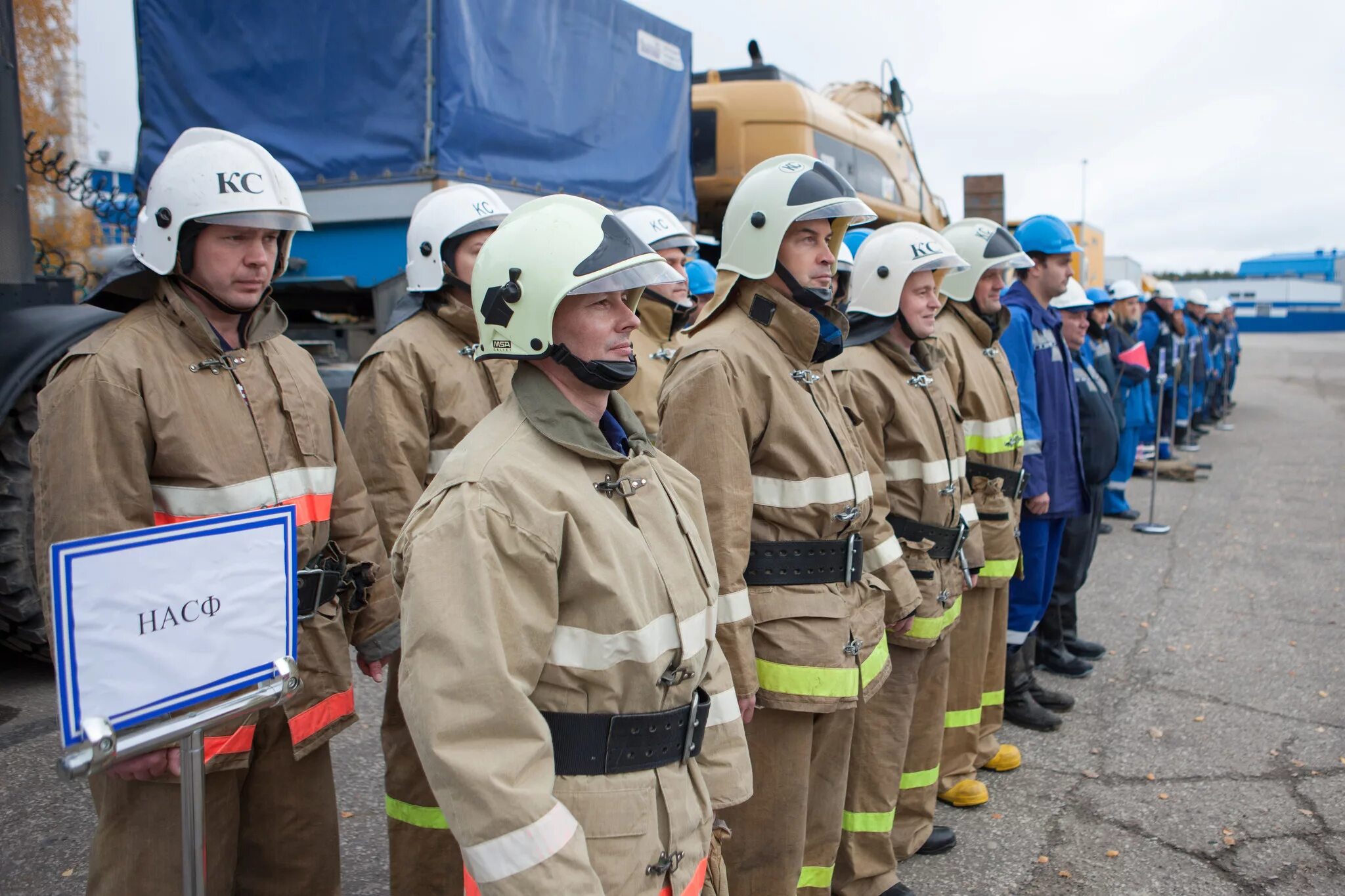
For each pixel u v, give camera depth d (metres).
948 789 3.99
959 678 3.95
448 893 2.81
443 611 1.57
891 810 3.23
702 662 1.87
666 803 1.76
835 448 2.69
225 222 2.24
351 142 5.65
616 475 1.82
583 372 1.75
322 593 2.45
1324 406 19.83
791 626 2.61
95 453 2.10
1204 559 7.90
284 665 1.92
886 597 3.00
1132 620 6.38
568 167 6.52
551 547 1.63
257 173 2.31
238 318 2.41
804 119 8.82
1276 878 3.47
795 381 2.69
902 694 3.23
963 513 3.56
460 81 5.50
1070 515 4.67
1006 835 3.76
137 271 2.32
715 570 1.98
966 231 4.21
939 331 4.07
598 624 1.68
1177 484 11.41
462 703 1.54
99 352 2.16
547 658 1.68
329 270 5.86
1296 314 55.88
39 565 2.11
